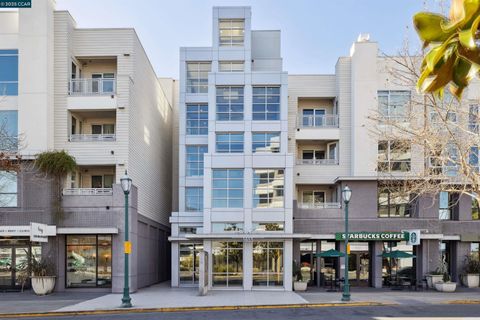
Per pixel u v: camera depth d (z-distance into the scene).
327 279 28.64
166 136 37.03
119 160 25.44
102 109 25.94
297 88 31.70
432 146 13.20
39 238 22.25
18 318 16.73
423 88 1.53
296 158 30.98
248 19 31.41
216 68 31.11
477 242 28.61
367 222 27.83
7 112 25.33
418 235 25.64
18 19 25.67
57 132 25.67
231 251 26.70
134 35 27.22
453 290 25.03
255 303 19.61
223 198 27.20
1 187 23.73
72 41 26.94
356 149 29.52
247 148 27.67
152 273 30.88
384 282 28.12
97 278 24.67
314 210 28.23
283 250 26.44
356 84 29.86
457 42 1.41
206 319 15.73
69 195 24.48
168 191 37.81
